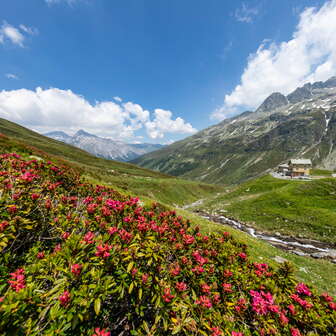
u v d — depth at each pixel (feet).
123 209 18.88
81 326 9.57
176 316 10.78
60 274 10.28
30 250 13.62
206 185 354.54
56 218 16.30
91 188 33.22
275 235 111.34
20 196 15.20
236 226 132.67
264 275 17.78
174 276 13.41
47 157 74.59
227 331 10.88
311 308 14.34
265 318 12.47
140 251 12.92
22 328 8.00
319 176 289.12
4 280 10.27
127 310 11.59
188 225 25.21
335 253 83.87
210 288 13.56
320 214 116.37
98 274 10.03
